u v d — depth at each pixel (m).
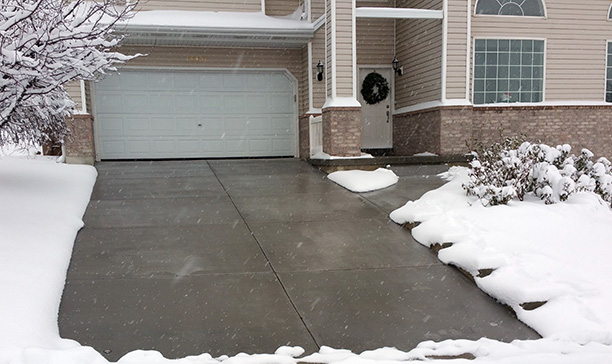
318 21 11.02
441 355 3.09
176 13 11.42
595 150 11.79
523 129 11.38
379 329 3.59
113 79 11.47
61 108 5.98
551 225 4.98
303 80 12.27
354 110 9.98
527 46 11.39
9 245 4.32
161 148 11.91
